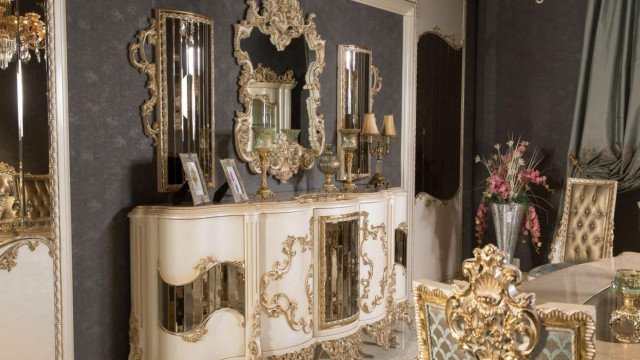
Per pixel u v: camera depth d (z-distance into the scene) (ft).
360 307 11.78
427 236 16.74
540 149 17.30
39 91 8.32
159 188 9.81
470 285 4.84
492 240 18.51
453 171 17.70
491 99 18.16
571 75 16.66
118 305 9.37
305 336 10.51
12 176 8.06
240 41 11.05
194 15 10.08
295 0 12.08
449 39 17.17
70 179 8.70
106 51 9.10
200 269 9.00
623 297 6.94
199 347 9.12
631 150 15.17
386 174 15.07
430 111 16.63
